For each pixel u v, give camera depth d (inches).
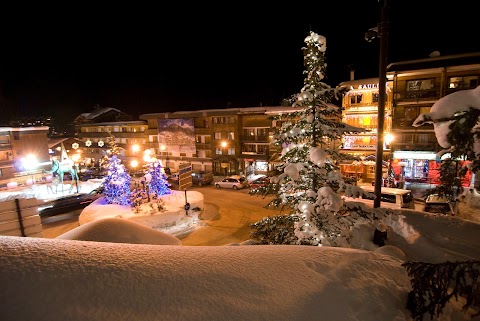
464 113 118.7
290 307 117.6
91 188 1224.2
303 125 315.6
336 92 314.8
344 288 138.9
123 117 2167.8
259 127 1320.1
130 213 726.5
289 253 167.0
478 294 113.8
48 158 1380.4
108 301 103.8
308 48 317.4
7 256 113.3
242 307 112.7
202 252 152.0
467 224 310.8
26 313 93.7
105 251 133.2
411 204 559.8
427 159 949.8
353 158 312.7
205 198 998.4
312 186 308.7
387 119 1031.0
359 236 314.3
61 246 129.6
